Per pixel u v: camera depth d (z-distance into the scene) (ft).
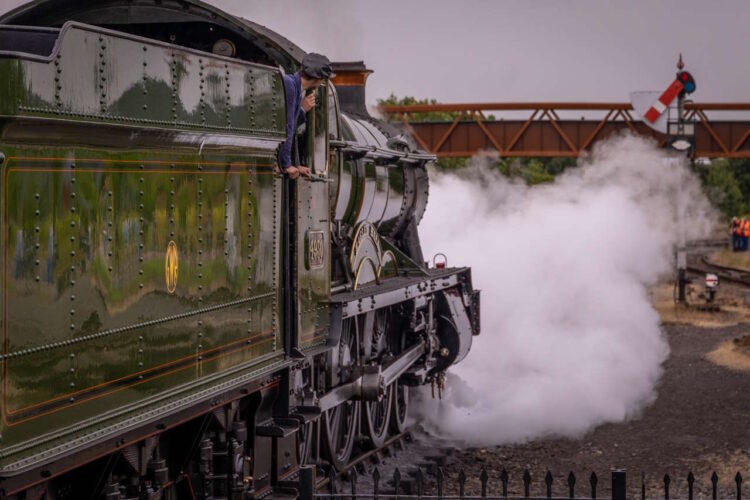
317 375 33.14
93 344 19.08
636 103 110.52
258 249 26.84
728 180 292.61
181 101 21.83
